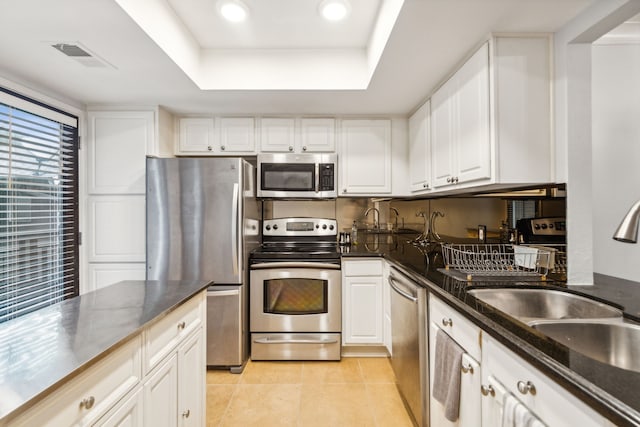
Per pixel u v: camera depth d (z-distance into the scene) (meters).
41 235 2.11
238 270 2.32
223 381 2.20
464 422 1.16
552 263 1.50
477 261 1.83
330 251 2.60
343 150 2.80
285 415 1.83
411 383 1.68
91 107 2.46
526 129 1.47
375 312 2.49
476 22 1.42
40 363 0.73
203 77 2.22
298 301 2.48
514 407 0.85
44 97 2.12
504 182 1.47
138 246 2.43
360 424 1.75
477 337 1.08
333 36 2.11
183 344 1.29
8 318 1.86
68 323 0.99
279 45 2.21
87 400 0.77
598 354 1.06
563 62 1.43
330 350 2.47
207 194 2.30
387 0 1.58
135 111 2.47
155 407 1.08
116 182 2.45
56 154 2.24
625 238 0.81
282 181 2.70
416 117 2.59
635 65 1.62
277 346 2.47
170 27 1.77
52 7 1.31
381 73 1.95
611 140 1.64
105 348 0.81
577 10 1.32
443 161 2.03
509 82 1.48
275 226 3.04
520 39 1.48
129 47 1.65
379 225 3.16
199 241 2.30
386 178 2.80
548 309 1.39
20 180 1.97
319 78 2.25
